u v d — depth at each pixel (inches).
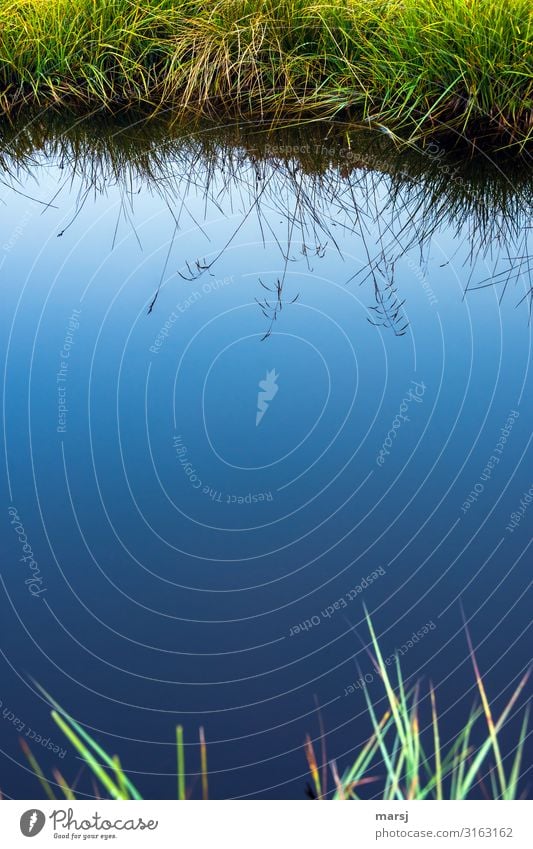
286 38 154.0
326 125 149.3
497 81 136.7
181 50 155.9
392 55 148.3
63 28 155.6
